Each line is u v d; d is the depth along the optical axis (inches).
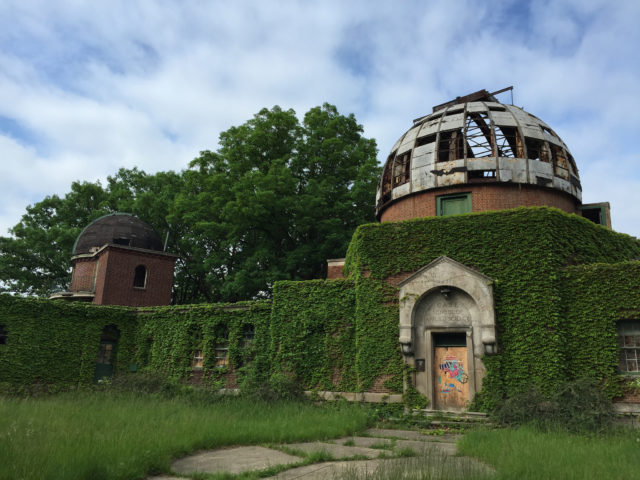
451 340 664.4
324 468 344.5
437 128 837.2
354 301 759.7
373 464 356.8
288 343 788.0
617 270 616.7
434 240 701.9
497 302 644.7
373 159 1251.8
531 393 564.4
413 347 666.8
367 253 735.7
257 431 462.3
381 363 687.1
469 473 295.6
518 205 762.2
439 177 794.2
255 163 1280.8
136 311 1041.5
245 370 857.5
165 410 564.1
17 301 909.8
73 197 1710.1
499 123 810.2
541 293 628.4
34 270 1663.4
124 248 1216.8
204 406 666.8
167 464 331.6
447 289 658.8
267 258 1199.6
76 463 279.7
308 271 1250.0
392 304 701.3
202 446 410.3
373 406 670.5
